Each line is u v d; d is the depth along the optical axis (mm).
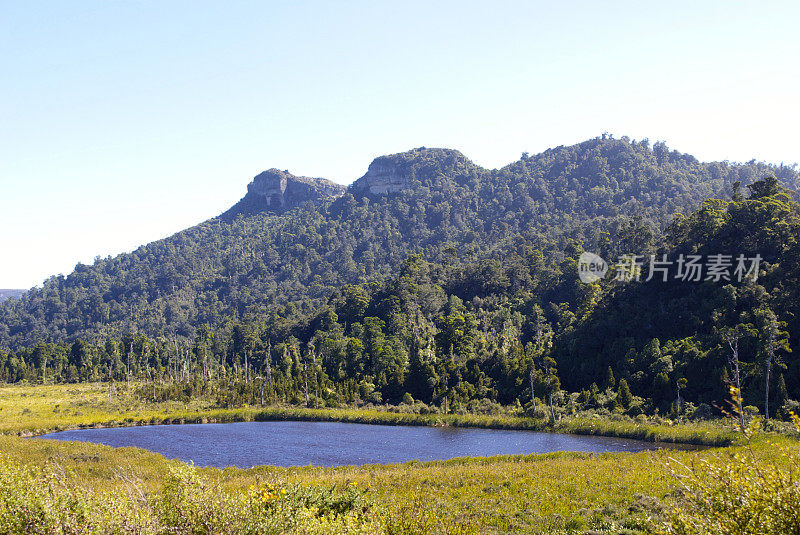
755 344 79938
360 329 141000
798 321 82000
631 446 64688
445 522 23125
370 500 22875
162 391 122562
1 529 14547
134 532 15352
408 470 43969
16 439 64938
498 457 52281
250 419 99250
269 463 56844
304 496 19906
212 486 17562
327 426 89125
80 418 94438
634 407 82875
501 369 106812
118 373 156500
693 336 90562
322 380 115812
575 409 87625
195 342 185000
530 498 31594
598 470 39969
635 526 23625
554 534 23609
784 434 59938
